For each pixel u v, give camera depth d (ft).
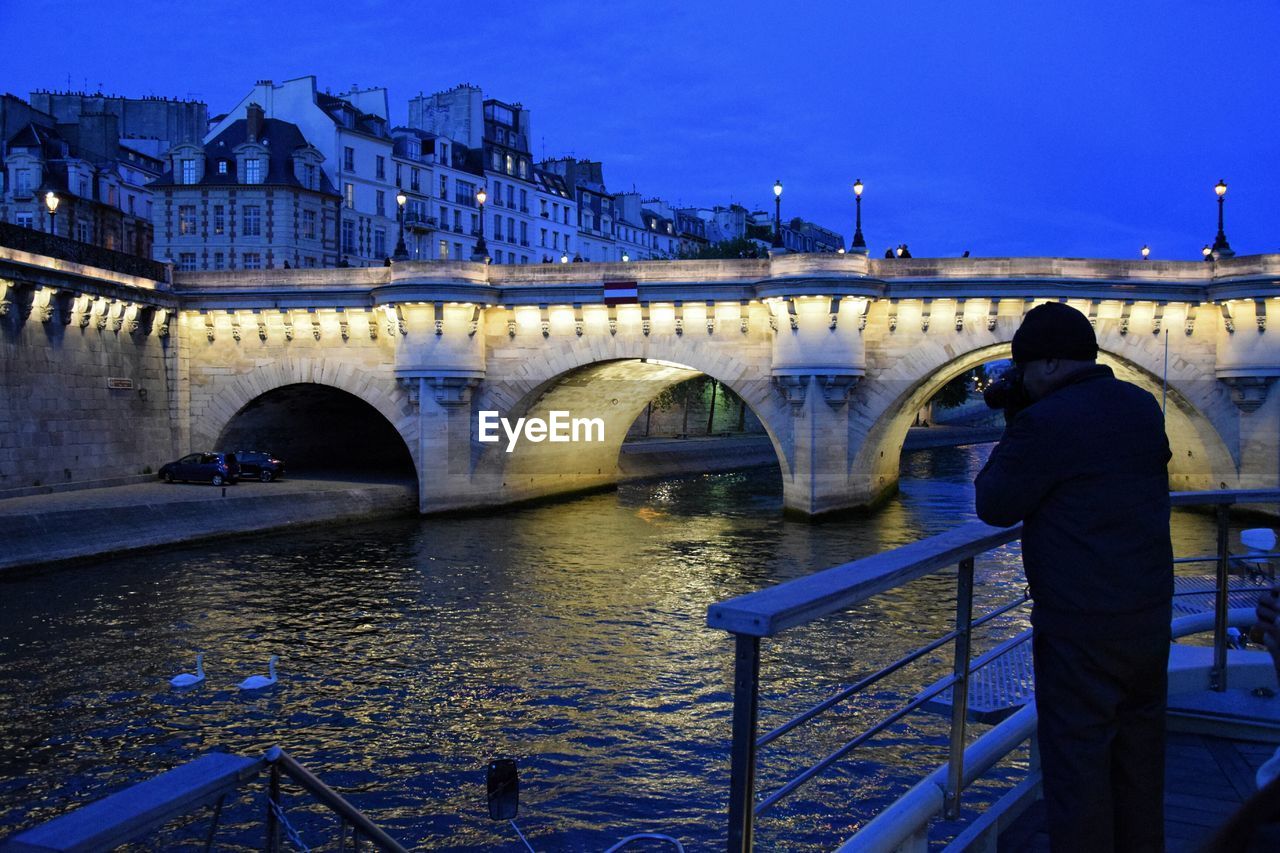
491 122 298.35
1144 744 13.24
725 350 144.36
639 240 374.63
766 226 458.09
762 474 233.76
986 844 16.10
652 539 131.54
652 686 71.82
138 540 114.83
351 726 64.28
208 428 159.02
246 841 46.93
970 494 180.45
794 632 81.61
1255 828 6.01
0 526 101.86
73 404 134.72
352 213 244.01
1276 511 127.54
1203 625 25.41
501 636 84.38
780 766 56.03
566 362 148.97
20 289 123.75
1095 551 12.73
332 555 118.73
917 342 139.54
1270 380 132.26
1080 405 13.17
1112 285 133.59
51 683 71.10
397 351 148.77
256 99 245.86
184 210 223.30
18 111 230.89
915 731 61.00
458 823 51.67
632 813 52.75
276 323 155.74
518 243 301.84
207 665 75.77
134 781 55.83
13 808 52.42
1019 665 20.72
